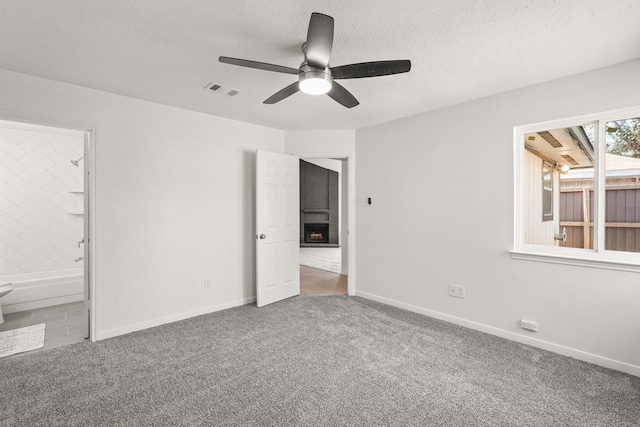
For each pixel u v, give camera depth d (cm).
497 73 242
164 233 320
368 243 404
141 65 229
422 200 346
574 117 247
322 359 246
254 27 179
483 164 297
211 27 179
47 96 253
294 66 230
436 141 332
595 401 192
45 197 402
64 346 269
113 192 287
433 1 156
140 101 302
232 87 271
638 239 233
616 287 229
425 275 345
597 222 246
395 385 210
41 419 176
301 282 514
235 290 379
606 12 164
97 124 277
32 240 394
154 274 313
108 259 285
